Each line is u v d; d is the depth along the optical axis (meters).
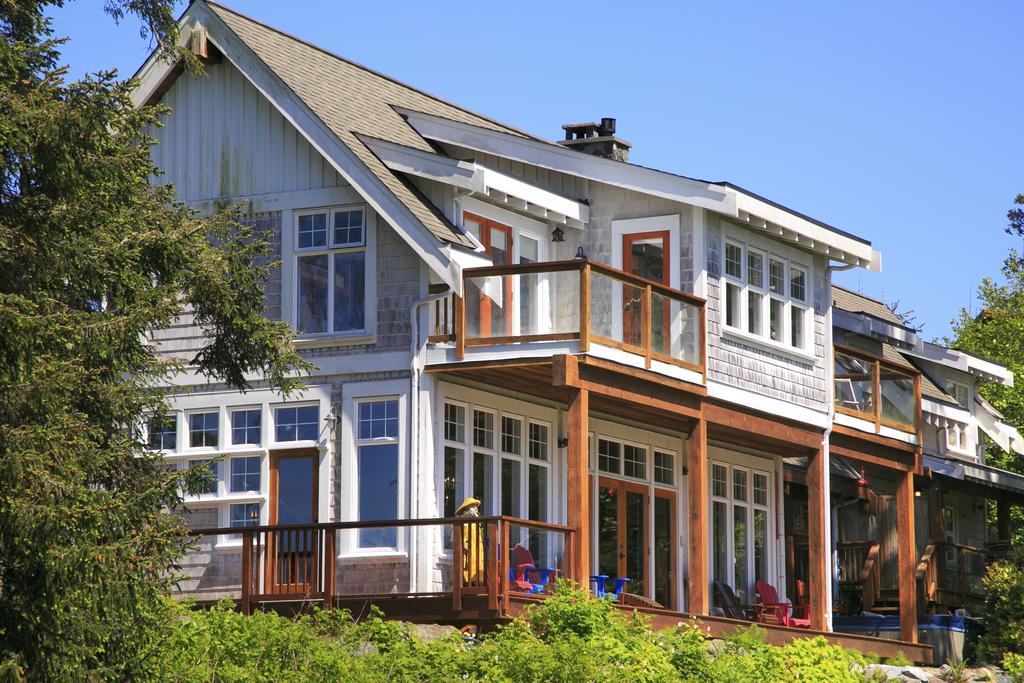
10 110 16.77
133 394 20.44
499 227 26.83
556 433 27.22
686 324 26.03
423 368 24.50
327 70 28.09
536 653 19.45
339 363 25.19
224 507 25.69
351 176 25.02
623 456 28.59
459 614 22.38
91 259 17.98
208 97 26.84
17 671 15.74
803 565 34.31
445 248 24.00
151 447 21.30
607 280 24.55
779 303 29.11
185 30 26.48
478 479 25.36
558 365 23.33
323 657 19.19
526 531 26.09
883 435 31.28
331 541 23.31
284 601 23.52
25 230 17.38
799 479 33.34
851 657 25.25
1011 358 53.69
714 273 27.22
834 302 38.38
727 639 23.30
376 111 27.83
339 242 25.53
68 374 16.59
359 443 24.84
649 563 28.89
